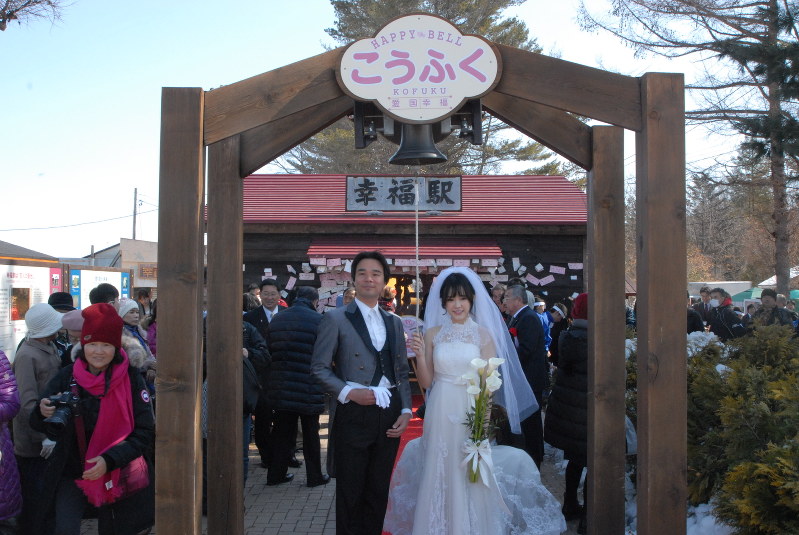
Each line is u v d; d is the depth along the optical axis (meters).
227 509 3.63
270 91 3.22
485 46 3.15
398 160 3.42
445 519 3.77
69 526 3.37
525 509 4.04
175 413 3.00
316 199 12.26
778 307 9.98
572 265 10.96
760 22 12.56
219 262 3.81
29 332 4.14
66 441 3.36
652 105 3.09
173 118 3.11
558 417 4.78
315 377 3.73
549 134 3.93
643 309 3.09
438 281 4.19
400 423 3.76
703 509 4.02
